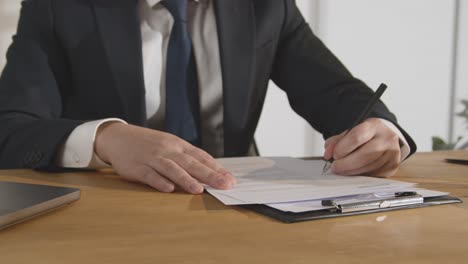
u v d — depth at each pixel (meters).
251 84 1.33
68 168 0.93
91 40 1.23
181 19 1.28
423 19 3.15
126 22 1.24
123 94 1.23
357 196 0.68
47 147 0.89
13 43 1.23
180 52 1.28
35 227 0.55
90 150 0.87
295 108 1.40
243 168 0.92
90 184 0.80
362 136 0.86
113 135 0.86
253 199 0.65
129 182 0.82
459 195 0.73
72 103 1.28
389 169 0.88
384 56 3.08
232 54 1.30
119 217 0.59
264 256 0.45
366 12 3.00
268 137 2.84
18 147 0.93
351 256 0.45
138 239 0.50
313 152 2.94
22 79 1.14
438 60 3.22
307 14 2.87
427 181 0.85
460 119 3.31
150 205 0.66
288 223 0.56
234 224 0.56
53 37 1.23
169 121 1.28
